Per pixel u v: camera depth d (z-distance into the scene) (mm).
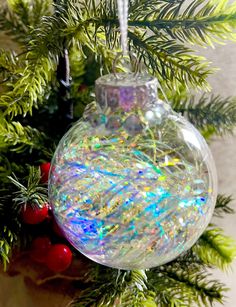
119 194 146
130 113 148
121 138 149
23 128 220
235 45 269
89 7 192
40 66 184
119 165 148
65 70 224
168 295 226
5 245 200
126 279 209
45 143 227
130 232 148
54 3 198
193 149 156
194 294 236
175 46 183
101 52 203
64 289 233
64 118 234
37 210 200
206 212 161
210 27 180
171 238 152
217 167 298
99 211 147
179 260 244
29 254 234
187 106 248
